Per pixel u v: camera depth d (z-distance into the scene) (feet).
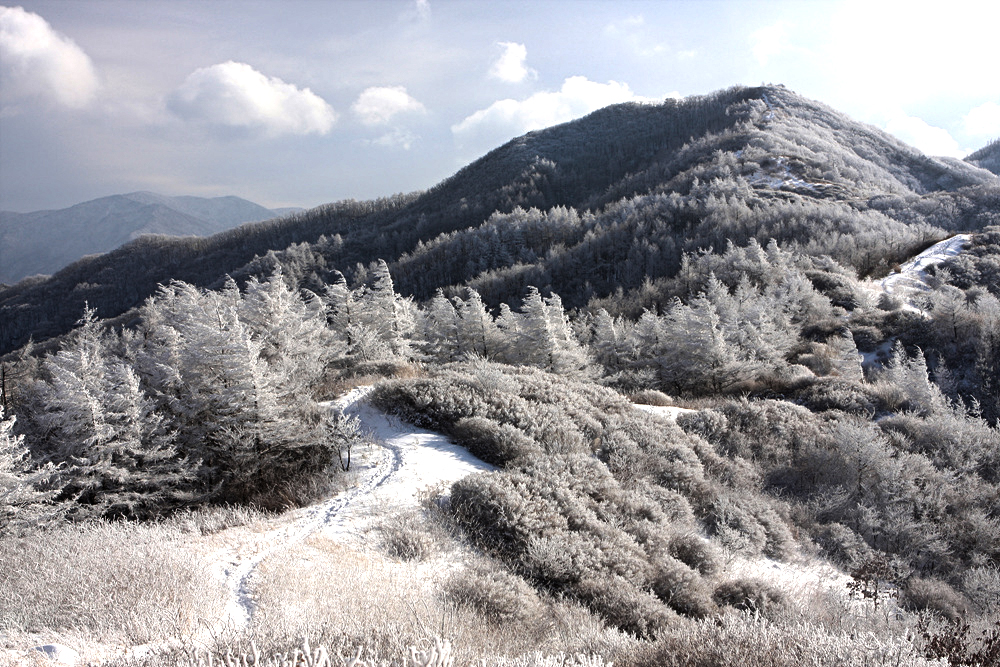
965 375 109.70
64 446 45.27
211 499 45.06
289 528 29.68
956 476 54.34
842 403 77.41
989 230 232.94
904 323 129.59
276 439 44.98
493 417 47.67
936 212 311.06
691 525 38.75
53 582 19.49
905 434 63.67
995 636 19.90
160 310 94.73
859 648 14.60
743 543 37.47
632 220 355.36
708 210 329.93
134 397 47.50
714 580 31.68
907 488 49.47
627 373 112.68
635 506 37.01
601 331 135.54
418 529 29.53
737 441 59.06
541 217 444.55
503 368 67.67
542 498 33.76
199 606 18.86
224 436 46.39
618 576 27.84
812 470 54.19
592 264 329.31
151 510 44.19
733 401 71.20
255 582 22.17
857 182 425.28
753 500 44.75
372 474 38.24
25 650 14.73
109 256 630.74
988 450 59.36
